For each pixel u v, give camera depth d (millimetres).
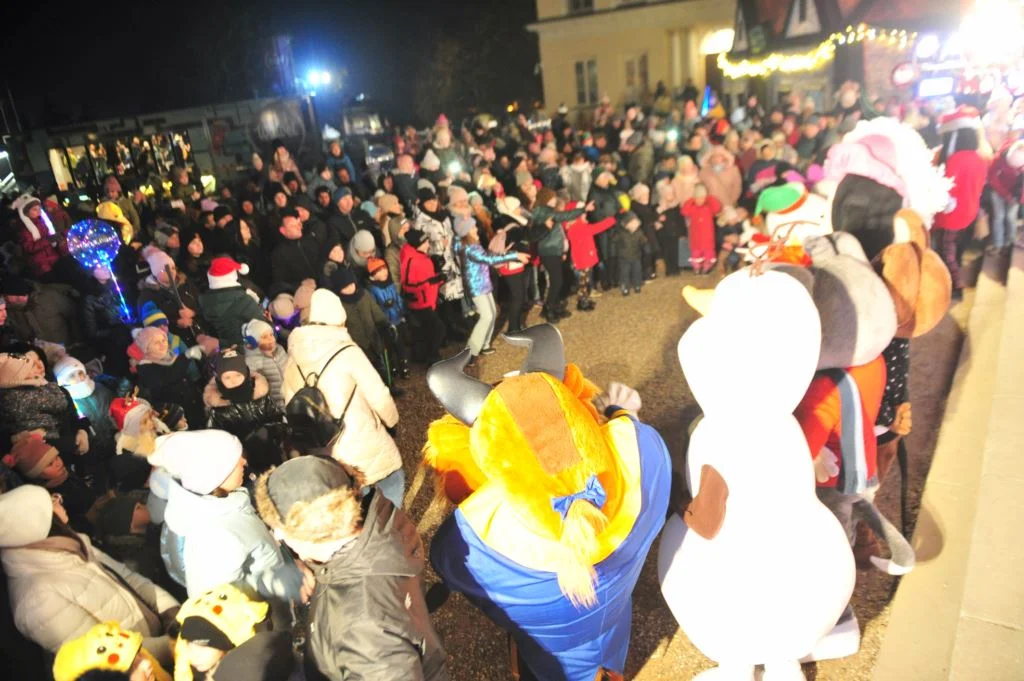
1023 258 7457
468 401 2902
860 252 3451
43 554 2795
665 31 25500
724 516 2770
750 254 3373
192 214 11242
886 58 13781
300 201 9539
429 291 7414
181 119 16672
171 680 2836
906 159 3834
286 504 2295
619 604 2969
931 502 4348
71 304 7121
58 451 4215
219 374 4496
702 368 2754
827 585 2766
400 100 36562
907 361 3658
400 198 10953
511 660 3322
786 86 16906
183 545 3170
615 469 2734
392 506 2523
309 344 4242
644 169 12445
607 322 8664
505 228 8008
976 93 9562
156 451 3016
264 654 2391
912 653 3359
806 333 2633
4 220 9008
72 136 15461
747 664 3049
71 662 2402
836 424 3150
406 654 2256
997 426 4535
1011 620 3195
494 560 2750
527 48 34438
